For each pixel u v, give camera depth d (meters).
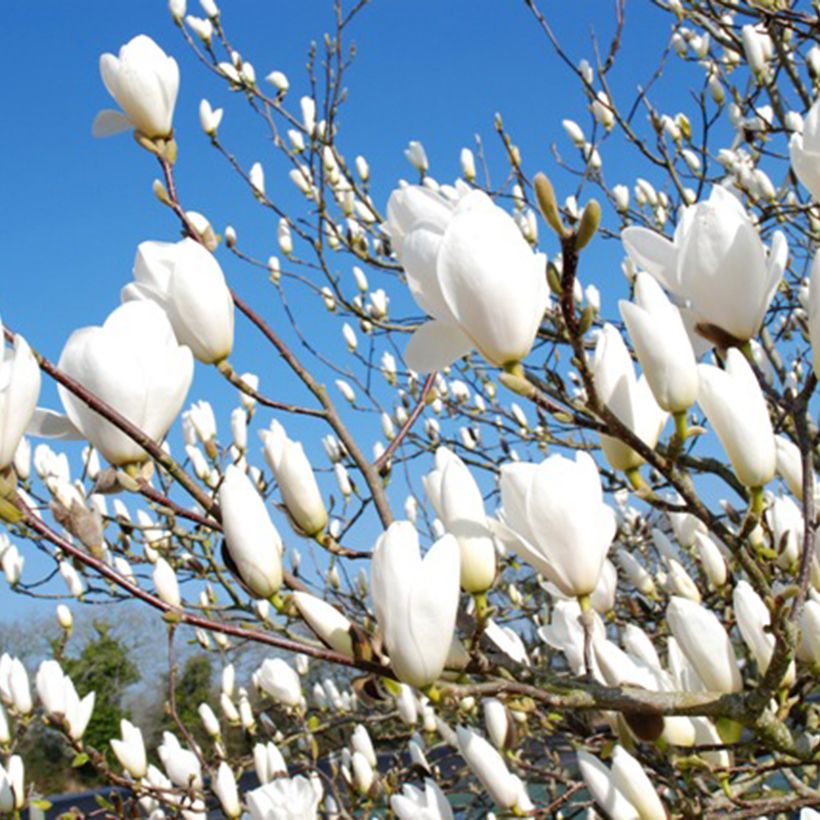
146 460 1.04
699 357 1.08
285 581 1.01
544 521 1.00
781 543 1.15
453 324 0.99
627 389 1.04
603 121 2.85
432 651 0.94
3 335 0.99
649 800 1.14
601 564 1.01
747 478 1.03
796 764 1.17
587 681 1.01
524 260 0.96
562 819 1.91
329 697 3.34
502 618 2.56
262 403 1.16
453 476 1.01
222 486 1.00
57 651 2.57
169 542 2.47
